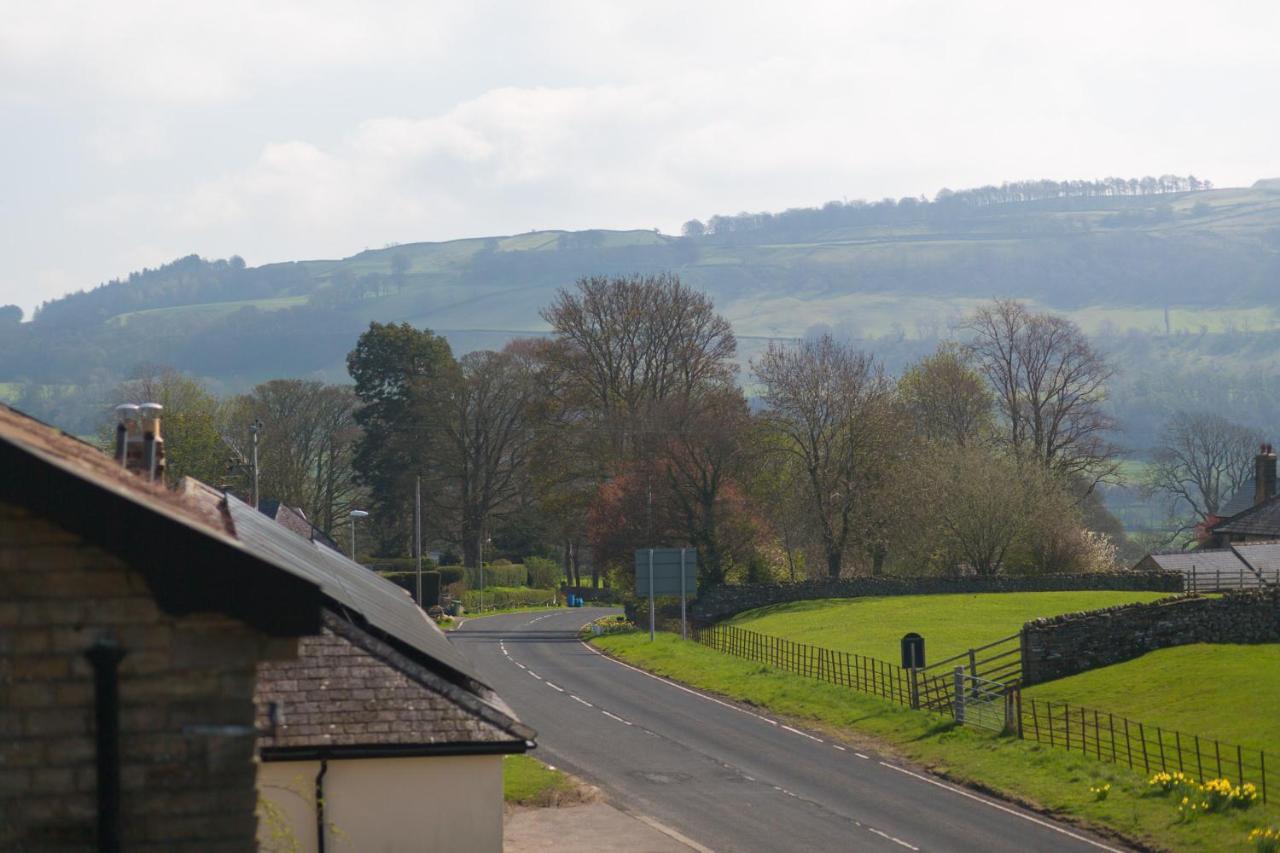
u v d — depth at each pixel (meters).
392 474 114.38
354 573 32.50
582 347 98.31
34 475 8.72
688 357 96.75
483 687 25.02
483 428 115.19
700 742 42.88
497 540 125.50
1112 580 85.88
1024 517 89.06
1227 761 35.69
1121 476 106.44
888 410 94.00
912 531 90.12
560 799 33.62
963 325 107.19
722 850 28.97
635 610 87.62
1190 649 50.16
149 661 8.95
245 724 9.05
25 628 8.80
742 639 69.38
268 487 116.69
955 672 44.38
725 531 87.75
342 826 21.19
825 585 86.31
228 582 8.98
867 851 29.03
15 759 8.78
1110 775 34.88
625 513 87.62
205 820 8.98
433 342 120.81
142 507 8.88
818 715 47.59
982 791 35.72
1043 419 103.12
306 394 125.50
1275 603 52.16
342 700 21.72
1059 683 48.59
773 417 93.44
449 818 21.53
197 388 120.88
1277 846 27.39
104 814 8.73
